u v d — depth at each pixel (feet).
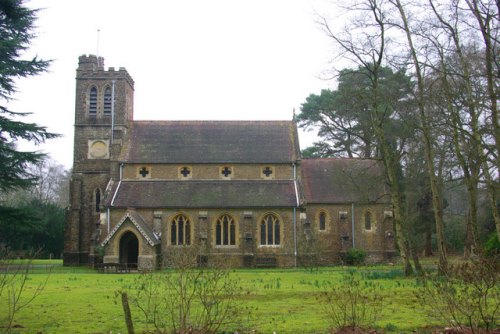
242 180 198.18
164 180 197.26
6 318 68.39
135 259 181.98
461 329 50.67
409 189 175.01
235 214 187.73
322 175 208.23
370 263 192.95
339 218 197.26
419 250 243.40
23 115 126.82
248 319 64.34
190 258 66.95
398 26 118.21
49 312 73.41
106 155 205.87
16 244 246.47
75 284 115.55
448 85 101.19
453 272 73.56
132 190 192.34
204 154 201.46
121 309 75.56
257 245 186.09
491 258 58.70
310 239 184.14
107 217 184.65
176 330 53.01
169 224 186.29
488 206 169.17
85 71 209.26
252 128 213.05
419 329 57.11
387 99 125.59
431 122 112.47
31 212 133.59
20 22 128.98
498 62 86.58
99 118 207.92
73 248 198.08
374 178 158.30
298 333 56.54
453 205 282.56
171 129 211.41
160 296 84.43
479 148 95.20
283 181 198.08
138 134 208.54
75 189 202.08
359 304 75.20
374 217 197.98
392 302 78.07
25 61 124.77
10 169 126.11
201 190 193.57
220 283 107.34
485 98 88.07
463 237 243.81
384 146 129.29
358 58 123.95
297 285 107.65
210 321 52.03
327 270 160.86
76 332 59.26
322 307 74.84
